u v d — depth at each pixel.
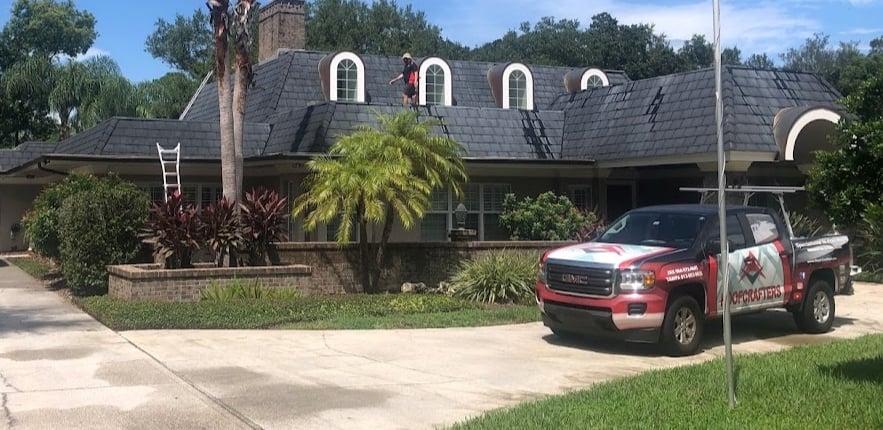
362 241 15.97
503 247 16.84
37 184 28.84
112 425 6.66
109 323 11.74
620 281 9.74
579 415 6.71
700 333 10.25
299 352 10.02
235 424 6.71
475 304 14.47
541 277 10.69
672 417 6.66
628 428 6.32
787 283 11.39
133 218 15.16
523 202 19.72
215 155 19.84
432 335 11.48
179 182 18.02
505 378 8.63
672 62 59.03
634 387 7.79
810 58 68.88
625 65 58.84
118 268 14.20
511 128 21.48
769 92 18.67
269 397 7.64
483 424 6.45
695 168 21.06
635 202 22.84
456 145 15.89
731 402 7.04
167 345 10.38
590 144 20.81
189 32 58.94
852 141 7.80
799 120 17.53
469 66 27.14
